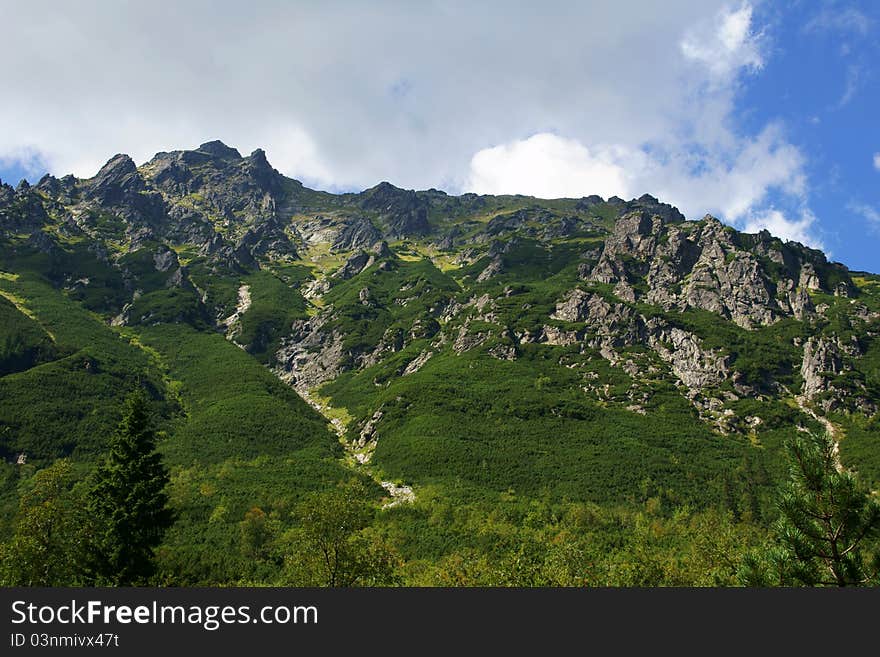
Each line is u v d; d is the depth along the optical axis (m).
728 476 147.62
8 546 57.50
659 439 168.62
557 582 70.62
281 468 151.88
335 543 56.81
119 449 66.81
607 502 135.88
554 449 160.62
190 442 164.62
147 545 64.06
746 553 31.05
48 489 70.69
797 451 29.11
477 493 137.25
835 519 27.88
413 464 153.88
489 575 70.44
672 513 133.25
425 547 108.50
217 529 115.69
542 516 123.56
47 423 157.00
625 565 76.69
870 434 167.50
